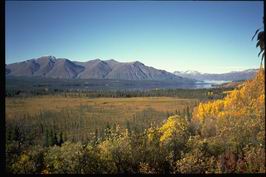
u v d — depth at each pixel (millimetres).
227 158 8258
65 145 8375
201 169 8148
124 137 8680
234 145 8703
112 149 8359
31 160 7922
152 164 8375
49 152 8219
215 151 8688
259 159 8016
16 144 8664
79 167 8023
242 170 7984
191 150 8648
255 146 8539
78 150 8156
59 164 7980
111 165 8242
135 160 8383
